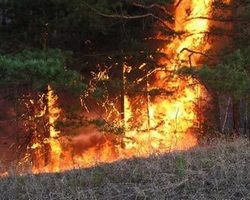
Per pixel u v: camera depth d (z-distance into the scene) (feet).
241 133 55.62
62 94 53.98
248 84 42.09
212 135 52.90
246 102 49.32
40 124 55.72
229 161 28.04
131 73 58.29
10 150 57.06
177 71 45.47
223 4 55.47
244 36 53.67
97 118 55.21
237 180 25.68
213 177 26.32
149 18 57.57
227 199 24.58
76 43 57.72
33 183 27.04
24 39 54.29
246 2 54.54
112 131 51.26
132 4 54.90
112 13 53.06
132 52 57.31
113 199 25.18
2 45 53.47
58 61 41.09
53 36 56.08
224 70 42.60
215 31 55.06
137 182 26.53
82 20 52.65
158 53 56.95
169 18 56.70
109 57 57.52
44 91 53.62
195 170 27.14
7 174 29.86
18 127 57.57
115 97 56.75
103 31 54.29
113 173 27.53
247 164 27.50
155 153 30.86
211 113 56.80
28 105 56.18
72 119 54.13
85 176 27.53
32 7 56.08
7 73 38.63
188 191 25.39
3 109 59.16
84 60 57.47
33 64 38.58
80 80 45.37
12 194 26.18
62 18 53.93
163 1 54.54
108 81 54.85
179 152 30.60
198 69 44.21
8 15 56.54
